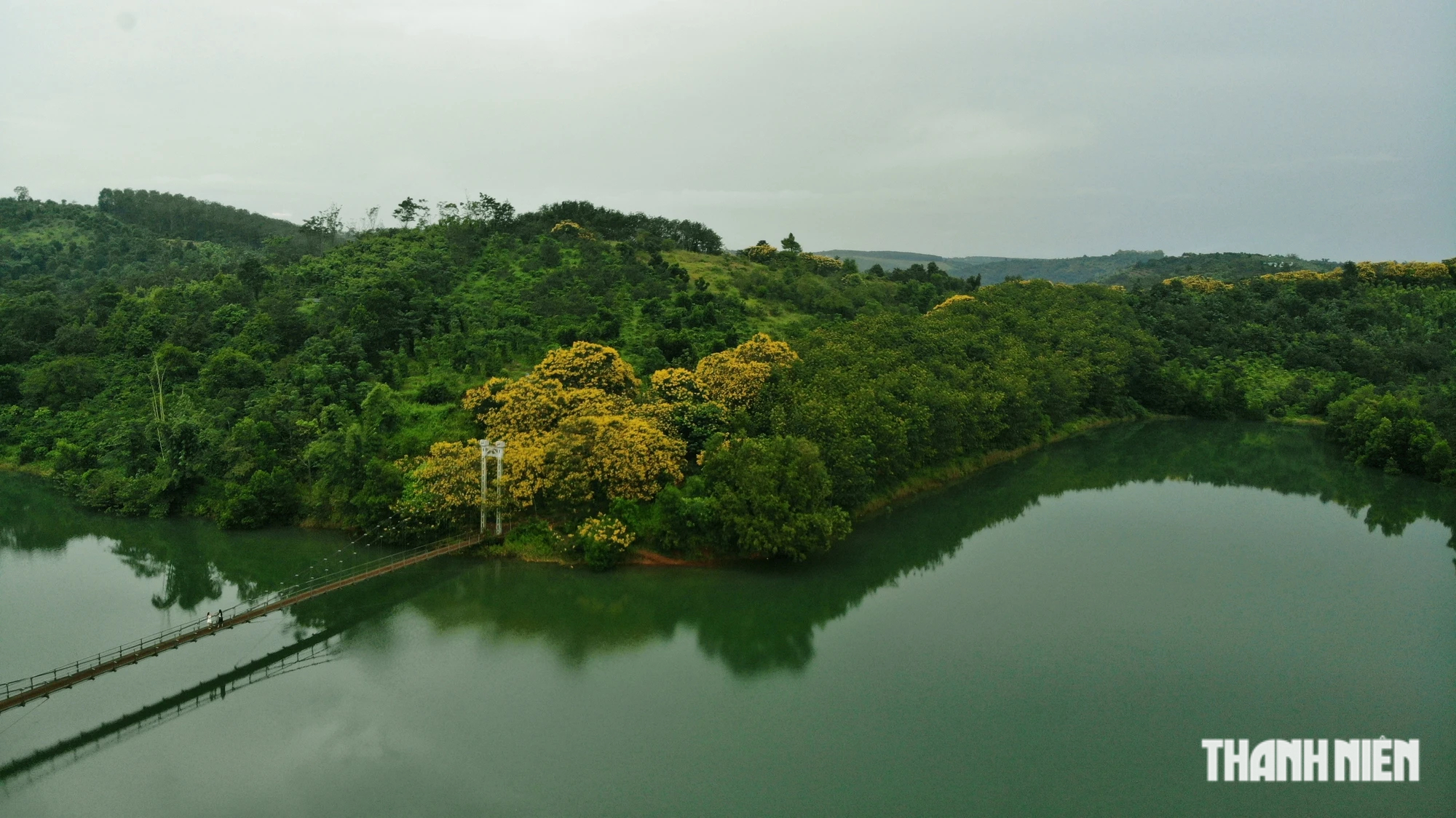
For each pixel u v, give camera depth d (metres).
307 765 45.59
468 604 66.19
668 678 55.28
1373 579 75.62
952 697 53.22
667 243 179.62
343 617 64.38
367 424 86.94
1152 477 116.81
